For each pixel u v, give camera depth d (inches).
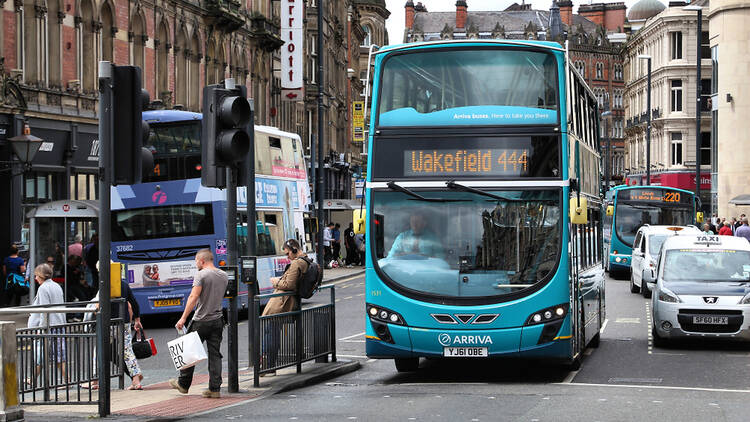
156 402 1120.8
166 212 2142.0
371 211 1294.3
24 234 2507.4
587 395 1165.1
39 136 2571.4
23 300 2144.4
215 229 2129.7
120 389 1225.4
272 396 1182.3
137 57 3174.2
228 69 4035.4
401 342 1273.4
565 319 1261.1
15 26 2476.6
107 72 986.1
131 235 2149.4
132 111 992.9
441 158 1290.6
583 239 1475.1
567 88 1298.0
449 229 1277.1
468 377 1384.1
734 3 5260.8
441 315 1262.3
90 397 1086.4
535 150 1282.0
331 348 1489.9
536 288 1256.8
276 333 1298.0
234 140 1101.1
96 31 2876.5
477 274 1264.8
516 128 1288.1
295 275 1368.1
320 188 3718.0
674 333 1674.5
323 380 1358.3
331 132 6815.9
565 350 1263.5
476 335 1256.8
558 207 1270.9
